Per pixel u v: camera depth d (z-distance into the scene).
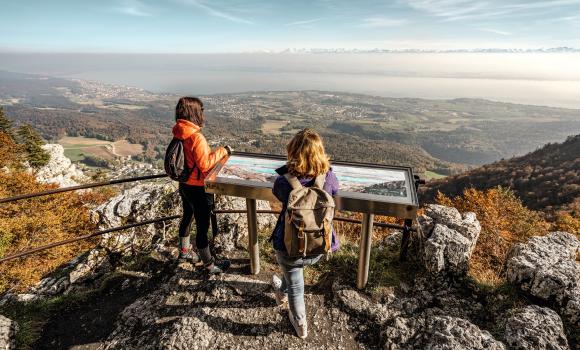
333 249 2.30
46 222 14.58
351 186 2.60
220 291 2.97
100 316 3.02
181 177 2.73
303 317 2.46
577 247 3.36
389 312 2.71
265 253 3.52
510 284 2.88
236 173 2.82
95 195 26.44
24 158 32.31
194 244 3.80
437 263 2.94
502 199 14.30
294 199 2.07
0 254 12.46
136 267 3.63
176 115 2.68
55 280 4.55
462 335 2.28
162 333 2.60
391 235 3.86
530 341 2.29
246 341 2.48
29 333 2.84
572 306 2.53
